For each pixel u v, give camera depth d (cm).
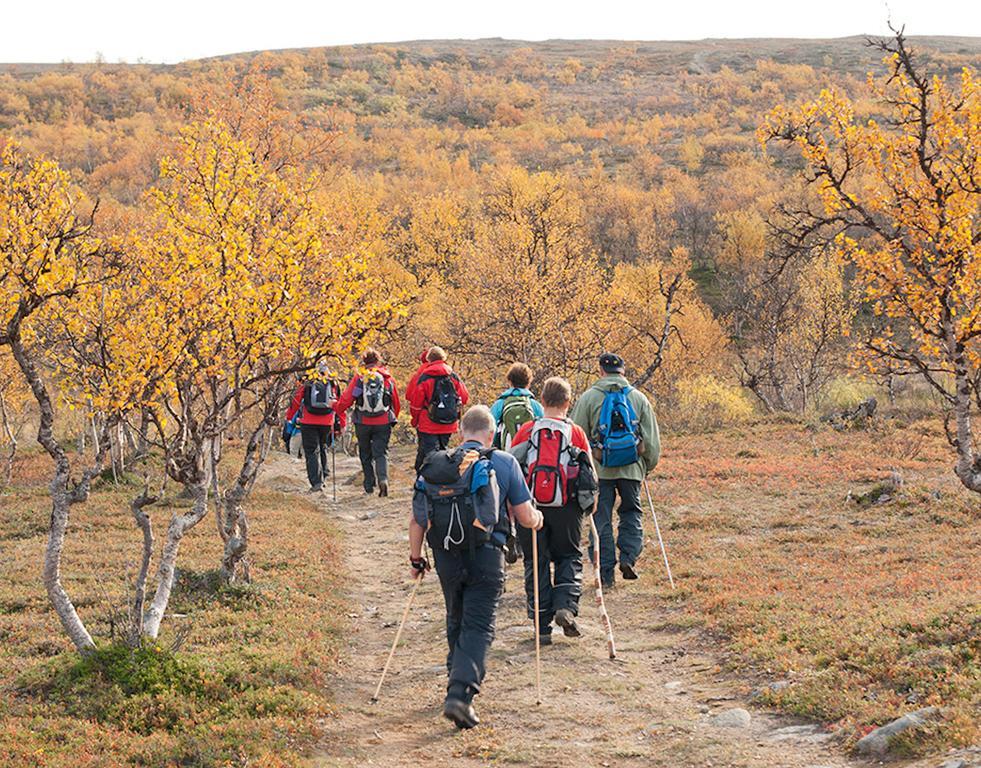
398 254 4638
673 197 10025
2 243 762
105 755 697
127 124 16650
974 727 635
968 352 1217
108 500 1894
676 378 4409
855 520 1533
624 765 690
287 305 924
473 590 748
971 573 1111
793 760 669
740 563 1284
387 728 786
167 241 965
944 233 1145
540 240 3434
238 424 2909
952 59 19300
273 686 846
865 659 814
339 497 2056
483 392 3269
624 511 1166
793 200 7975
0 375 2331
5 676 884
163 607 932
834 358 4250
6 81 19588
